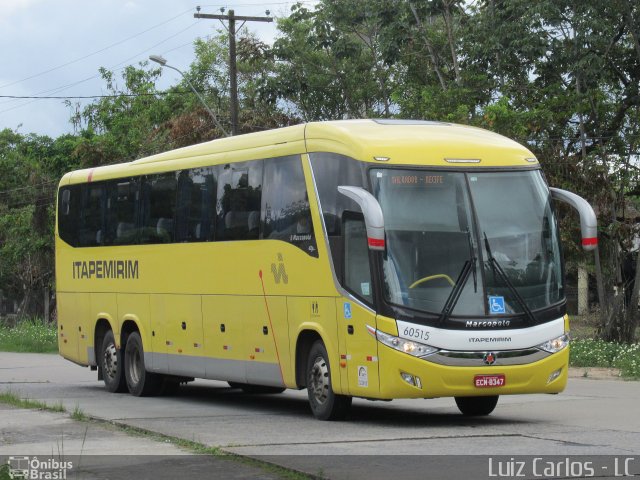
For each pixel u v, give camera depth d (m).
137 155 53.62
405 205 14.15
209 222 18.19
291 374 15.88
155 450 11.66
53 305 64.06
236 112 40.50
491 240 14.25
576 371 25.30
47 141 63.97
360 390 14.23
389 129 14.92
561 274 14.66
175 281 19.23
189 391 22.02
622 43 36.84
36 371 28.33
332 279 14.75
